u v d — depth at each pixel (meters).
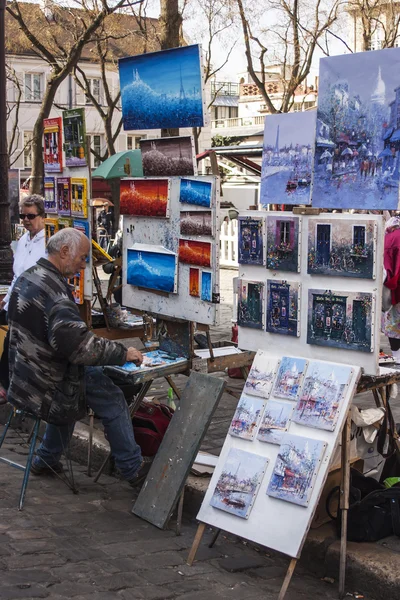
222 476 4.20
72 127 6.19
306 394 4.06
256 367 4.37
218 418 6.70
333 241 4.00
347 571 3.98
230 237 19.48
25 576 3.86
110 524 4.71
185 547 4.45
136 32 19.94
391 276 6.18
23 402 4.85
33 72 41.62
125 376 4.98
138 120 5.50
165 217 5.27
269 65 29.64
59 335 4.63
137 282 5.61
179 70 5.05
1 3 9.67
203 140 37.81
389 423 4.72
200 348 6.30
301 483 3.87
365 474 4.83
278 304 4.30
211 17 21.50
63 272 4.86
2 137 9.92
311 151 4.40
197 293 5.09
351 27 25.75
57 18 20.27
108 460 5.46
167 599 3.74
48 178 6.73
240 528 4.00
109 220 27.56
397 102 3.79
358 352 3.96
